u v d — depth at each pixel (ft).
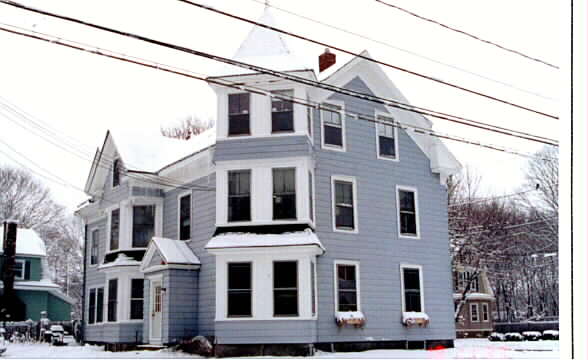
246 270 58.75
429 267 70.44
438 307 69.92
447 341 69.56
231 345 57.31
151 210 75.20
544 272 149.18
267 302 57.41
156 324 65.98
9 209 181.68
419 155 73.10
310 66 61.26
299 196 59.41
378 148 69.51
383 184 68.90
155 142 82.02
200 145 73.46
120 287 72.69
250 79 61.77
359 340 62.69
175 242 67.77
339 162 65.92
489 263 147.74
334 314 61.57
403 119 72.38
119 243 75.05
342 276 63.41
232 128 62.13
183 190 71.31
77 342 92.43
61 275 199.82
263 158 60.64
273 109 61.62
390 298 66.18
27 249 123.75
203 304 63.77
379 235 67.05
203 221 66.33
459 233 133.69
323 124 65.82
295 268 57.82
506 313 167.84
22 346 83.10
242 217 60.44
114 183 79.30
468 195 146.00
